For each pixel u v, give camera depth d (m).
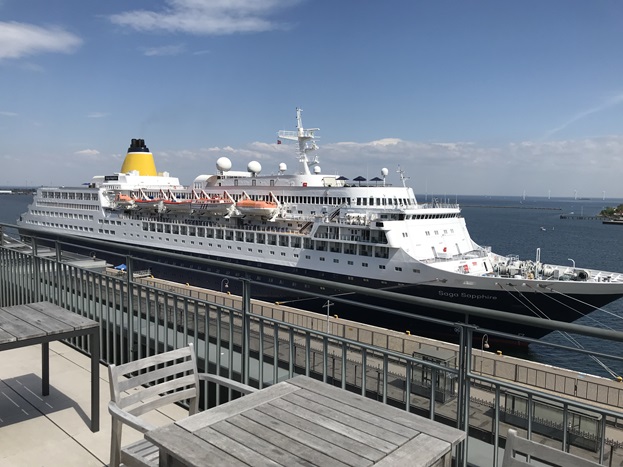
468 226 168.50
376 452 3.16
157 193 43.81
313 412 3.71
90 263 15.94
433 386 4.86
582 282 23.75
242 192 36.75
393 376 14.31
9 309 6.87
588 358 29.34
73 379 7.96
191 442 3.25
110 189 45.31
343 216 30.08
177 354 5.31
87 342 9.30
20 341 5.71
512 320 4.18
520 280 24.53
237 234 34.75
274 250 32.31
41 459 5.79
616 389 15.38
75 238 9.15
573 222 195.75
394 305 27.25
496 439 4.52
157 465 4.18
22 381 7.85
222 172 42.22
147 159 51.06
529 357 27.42
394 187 32.22
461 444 4.62
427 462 3.09
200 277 36.75
